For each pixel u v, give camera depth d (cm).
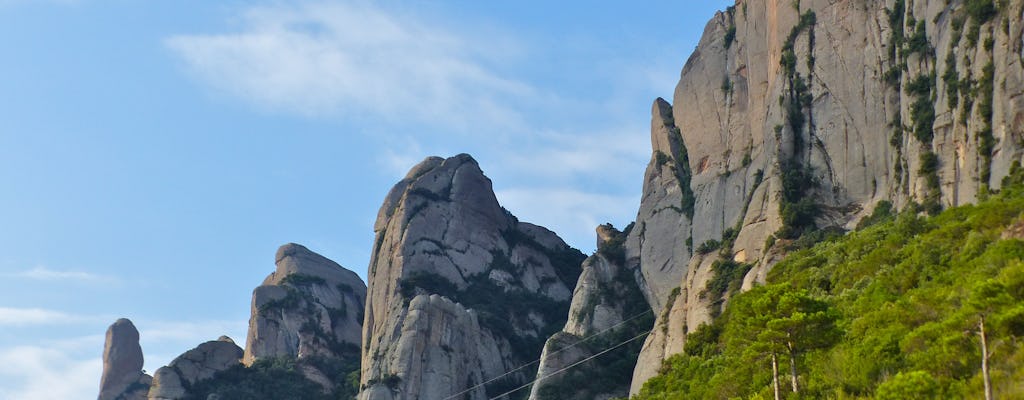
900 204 13900
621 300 18312
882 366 9256
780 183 15288
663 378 13238
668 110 19412
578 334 18038
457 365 19025
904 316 9950
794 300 9531
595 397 16750
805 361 9962
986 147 12950
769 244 14675
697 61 18800
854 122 15162
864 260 12256
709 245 16350
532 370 19788
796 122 15762
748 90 17488
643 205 18850
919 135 14000
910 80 14550
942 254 11406
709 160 17862
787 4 16562
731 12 18938
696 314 14788
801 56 16062
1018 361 8412
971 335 8775
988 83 13238
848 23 15712
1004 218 11375
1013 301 8456
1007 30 13250
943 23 14325
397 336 19575
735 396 10494
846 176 14975
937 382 8475
